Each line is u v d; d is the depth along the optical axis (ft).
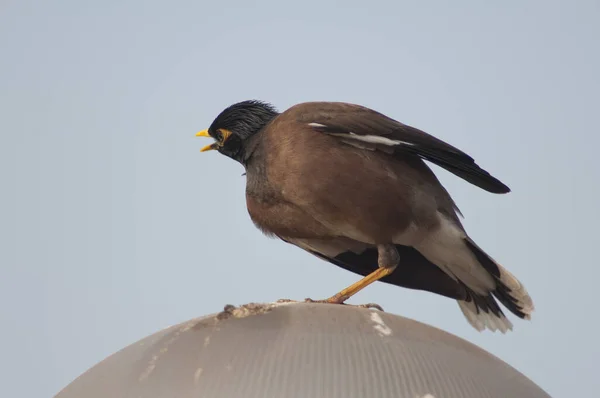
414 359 21.21
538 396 22.35
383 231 34.96
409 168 35.40
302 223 36.22
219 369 20.72
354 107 35.83
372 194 34.47
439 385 20.61
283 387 19.98
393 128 35.17
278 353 20.99
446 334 23.12
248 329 22.09
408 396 20.04
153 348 22.44
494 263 36.19
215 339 21.89
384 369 20.61
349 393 19.89
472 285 37.78
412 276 37.99
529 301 36.73
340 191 34.47
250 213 37.24
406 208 34.81
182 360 21.40
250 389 19.98
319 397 19.76
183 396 20.24
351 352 21.06
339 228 35.47
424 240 35.65
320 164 34.53
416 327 22.84
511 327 37.96
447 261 36.65
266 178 35.68
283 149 35.09
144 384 21.02
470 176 36.06
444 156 35.06
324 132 34.94
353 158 34.63
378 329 22.17
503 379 22.11
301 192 34.81
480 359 22.53
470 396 20.63
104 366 22.93
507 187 35.83
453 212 36.09
